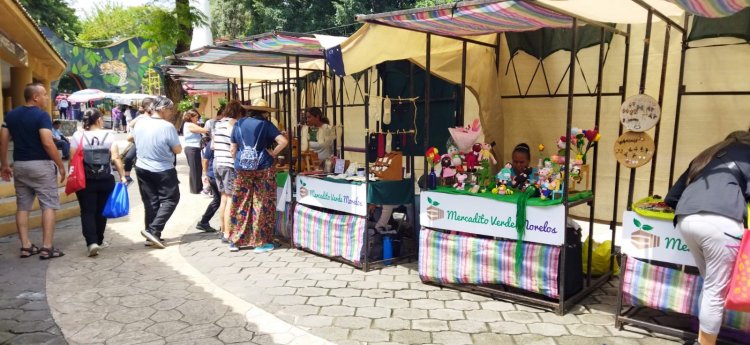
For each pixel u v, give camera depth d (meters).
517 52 5.80
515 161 4.41
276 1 23.33
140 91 26.47
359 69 5.00
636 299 3.48
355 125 9.13
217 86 12.27
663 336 3.44
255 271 4.89
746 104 4.60
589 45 5.36
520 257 3.93
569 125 3.64
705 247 2.84
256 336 3.43
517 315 3.81
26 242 5.32
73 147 5.22
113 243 5.98
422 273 4.48
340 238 5.10
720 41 4.67
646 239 3.43
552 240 3.78
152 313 3.83
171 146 5.70
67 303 4.03
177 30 11.41
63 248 5.71
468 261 4.19
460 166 4.33
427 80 4.41
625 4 3.87
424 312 3.87
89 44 39.72
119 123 27.22
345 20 20.83
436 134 6.54
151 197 5.77
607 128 5.43
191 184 8.95
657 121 3.59
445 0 16.50
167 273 4.81
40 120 5.12
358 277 4.73
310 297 4.18
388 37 4.70
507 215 3.96
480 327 3.59
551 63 5.62
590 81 5.44
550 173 3.88
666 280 3.37
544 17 3.61
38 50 11.81
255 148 5.45
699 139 4.89
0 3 7.04
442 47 5.30
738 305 2.73
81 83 30.91
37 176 5.16
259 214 5.59
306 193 5.52
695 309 3.26
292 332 3.50
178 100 11.66
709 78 4.77
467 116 6.59
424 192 4.44
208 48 5.48
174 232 6.57
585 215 5.83
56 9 34.22
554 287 3.81
